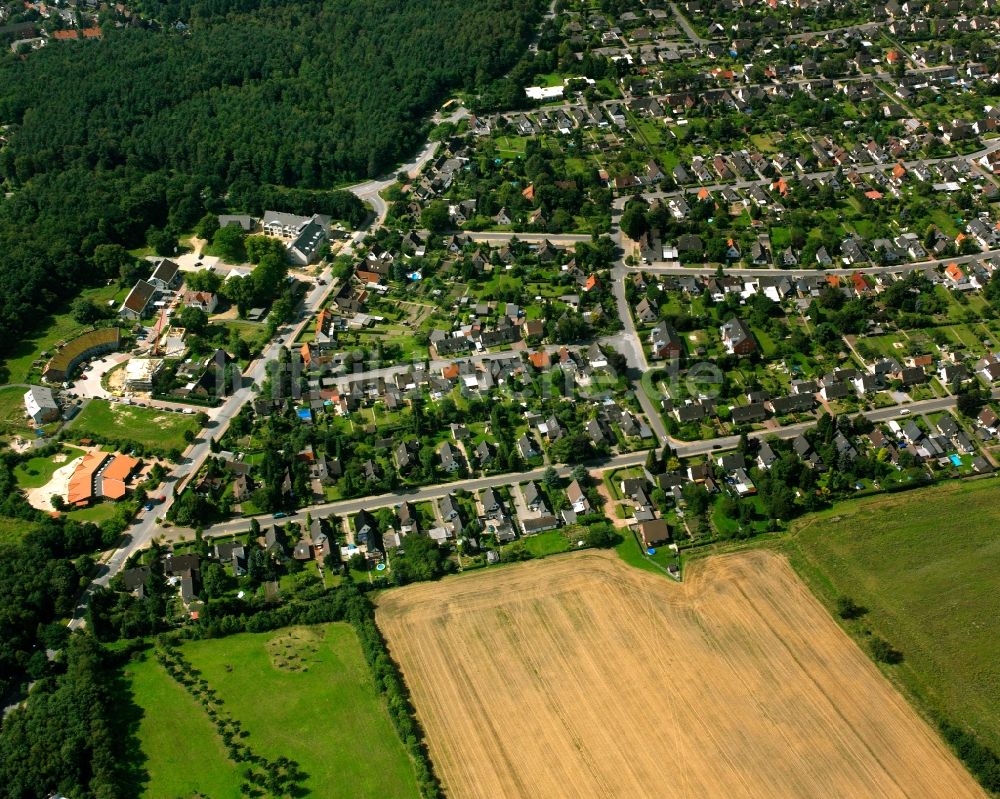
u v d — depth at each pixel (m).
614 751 171.25
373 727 176.12
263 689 182.75
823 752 170.38
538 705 179.25
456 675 184.88
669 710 177.62
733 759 169.50
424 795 164.38
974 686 180.00
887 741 171.88
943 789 164.50
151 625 192.75
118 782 166.00
